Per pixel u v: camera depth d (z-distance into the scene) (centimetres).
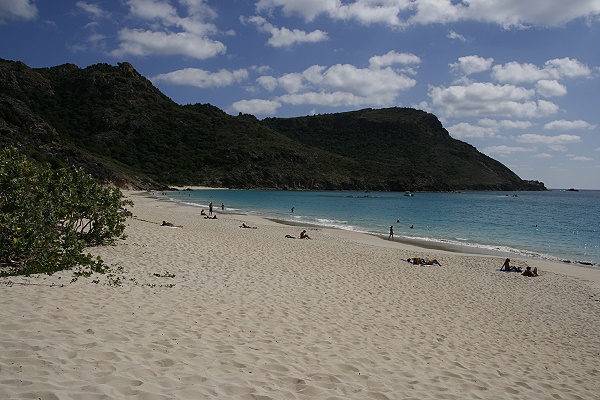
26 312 592
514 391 588
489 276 1548
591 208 7175
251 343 622
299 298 955
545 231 3591
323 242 2173
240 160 12950
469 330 872
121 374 438
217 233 2131
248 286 1011
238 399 430
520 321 993
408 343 736
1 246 895
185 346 561
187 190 10131
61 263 957
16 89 11944
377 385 536
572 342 867
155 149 12381
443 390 554
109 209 1363
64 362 446
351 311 900
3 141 5038
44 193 1027
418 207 6631
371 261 1647
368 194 11638
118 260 1143
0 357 434
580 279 1606
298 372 537
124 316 650
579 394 604
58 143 6950
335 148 19312
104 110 12719
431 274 1489
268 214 4388
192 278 1024
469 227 3788
